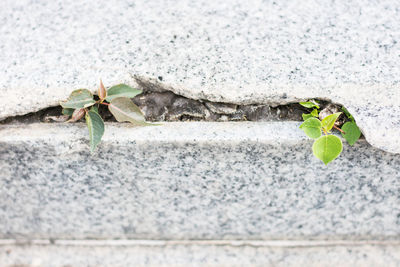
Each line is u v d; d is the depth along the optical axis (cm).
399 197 105
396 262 113
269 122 101
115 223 110
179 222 110
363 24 104
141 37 103
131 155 101
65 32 104
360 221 108
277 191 105
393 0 106
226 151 100
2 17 106
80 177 104
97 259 115
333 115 97
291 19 104
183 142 100
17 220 110
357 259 113
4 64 101
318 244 113
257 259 113
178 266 114
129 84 101
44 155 101
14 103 100
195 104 102
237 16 105
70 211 109
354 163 101
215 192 105
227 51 102
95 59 101
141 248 114
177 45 102
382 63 100
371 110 99
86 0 107
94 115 98
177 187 105
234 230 111
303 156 101
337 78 99
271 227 110
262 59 101
